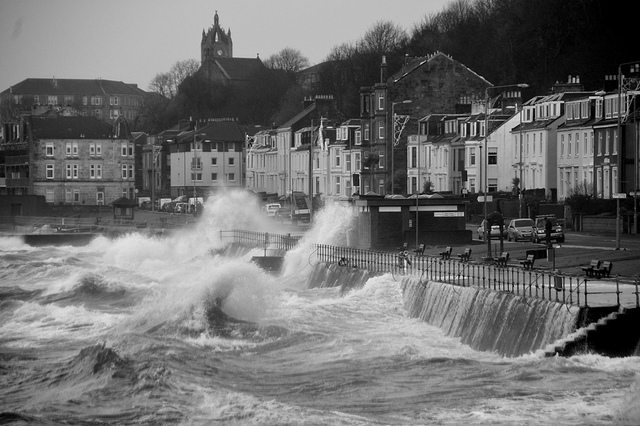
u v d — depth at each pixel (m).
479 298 62.03
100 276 100.31
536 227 99.25
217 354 64.38
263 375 58.44
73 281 99.00
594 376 50.12
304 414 49.28
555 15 187.38
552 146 145.50
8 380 60.06
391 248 102.31
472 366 56.19
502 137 156.00
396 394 52.25
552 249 71.12
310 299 80.12
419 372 56.19
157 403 52.81
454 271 69.44
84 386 57.09
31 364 63.97
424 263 82.12
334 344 64.50
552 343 54.12
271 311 74.62
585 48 180.12
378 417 48.59
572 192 133.50
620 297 57.09
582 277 65.06
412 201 103.19
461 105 176.62
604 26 180.00
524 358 54.75
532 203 129.38
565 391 48.97
